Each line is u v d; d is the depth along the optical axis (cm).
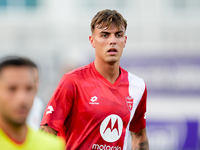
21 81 667
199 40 3322
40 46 3303
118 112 1183
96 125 1149
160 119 2953
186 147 2952
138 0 3475
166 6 3472
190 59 3009
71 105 1164
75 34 3375
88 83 1183
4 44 3334
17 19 3434
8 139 686
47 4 3481
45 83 3058
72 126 1168
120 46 1191
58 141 754
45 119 1148
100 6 3488
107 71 1202
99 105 1162
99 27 1183
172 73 2991
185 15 3469
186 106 2978
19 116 665
